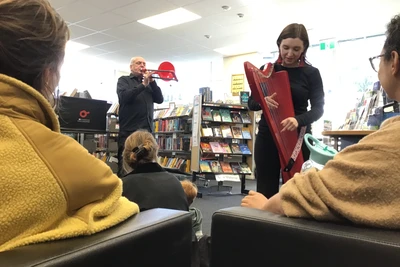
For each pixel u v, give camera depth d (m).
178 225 0.75
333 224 0.71
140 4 5.47
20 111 0.55
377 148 0.66
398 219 0.64
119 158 3.35
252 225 0.79
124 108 3.34
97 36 7.20
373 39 6.68
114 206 0.67
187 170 5.36
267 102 1.85
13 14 0.55
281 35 1.97
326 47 7.11
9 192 0.49
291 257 0.73
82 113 3.66
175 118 6.01
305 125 1.87
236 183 6.14
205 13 5.79
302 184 0.76
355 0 5.10
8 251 0.49
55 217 0.55
